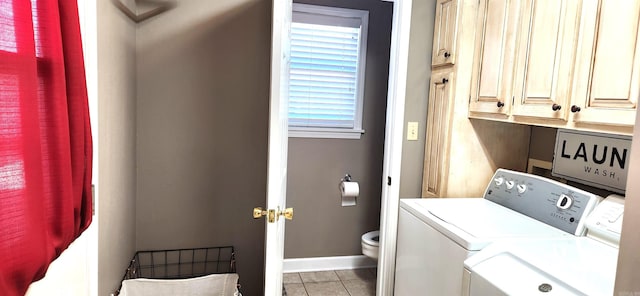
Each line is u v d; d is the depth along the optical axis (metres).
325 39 2.90
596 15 1.32
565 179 1.94
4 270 0.68
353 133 2.99
